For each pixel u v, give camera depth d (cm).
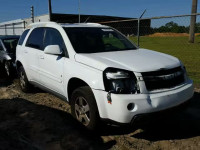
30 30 573
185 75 390
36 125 413
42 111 481
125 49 466
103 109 335
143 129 399
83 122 385
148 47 1706
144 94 325
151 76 333
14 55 772
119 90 322
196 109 482
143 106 319
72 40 425
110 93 323
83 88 367
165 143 355
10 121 430
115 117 322
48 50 416
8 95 596
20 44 604
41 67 484
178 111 357
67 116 456
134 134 382
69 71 392
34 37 542
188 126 409
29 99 561
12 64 755
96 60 358
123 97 316
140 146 347
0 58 817
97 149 338
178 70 373
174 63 375
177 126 410
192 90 384
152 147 344
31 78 545
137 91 326
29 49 541
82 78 362
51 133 384
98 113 347
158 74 340
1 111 481
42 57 476
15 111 481
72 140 362
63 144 350
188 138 369
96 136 375
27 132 386
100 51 426
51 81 454
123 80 328
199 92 588
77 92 376
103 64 342
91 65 356
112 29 529
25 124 417
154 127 407
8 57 762
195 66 943
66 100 428
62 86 420
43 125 413
